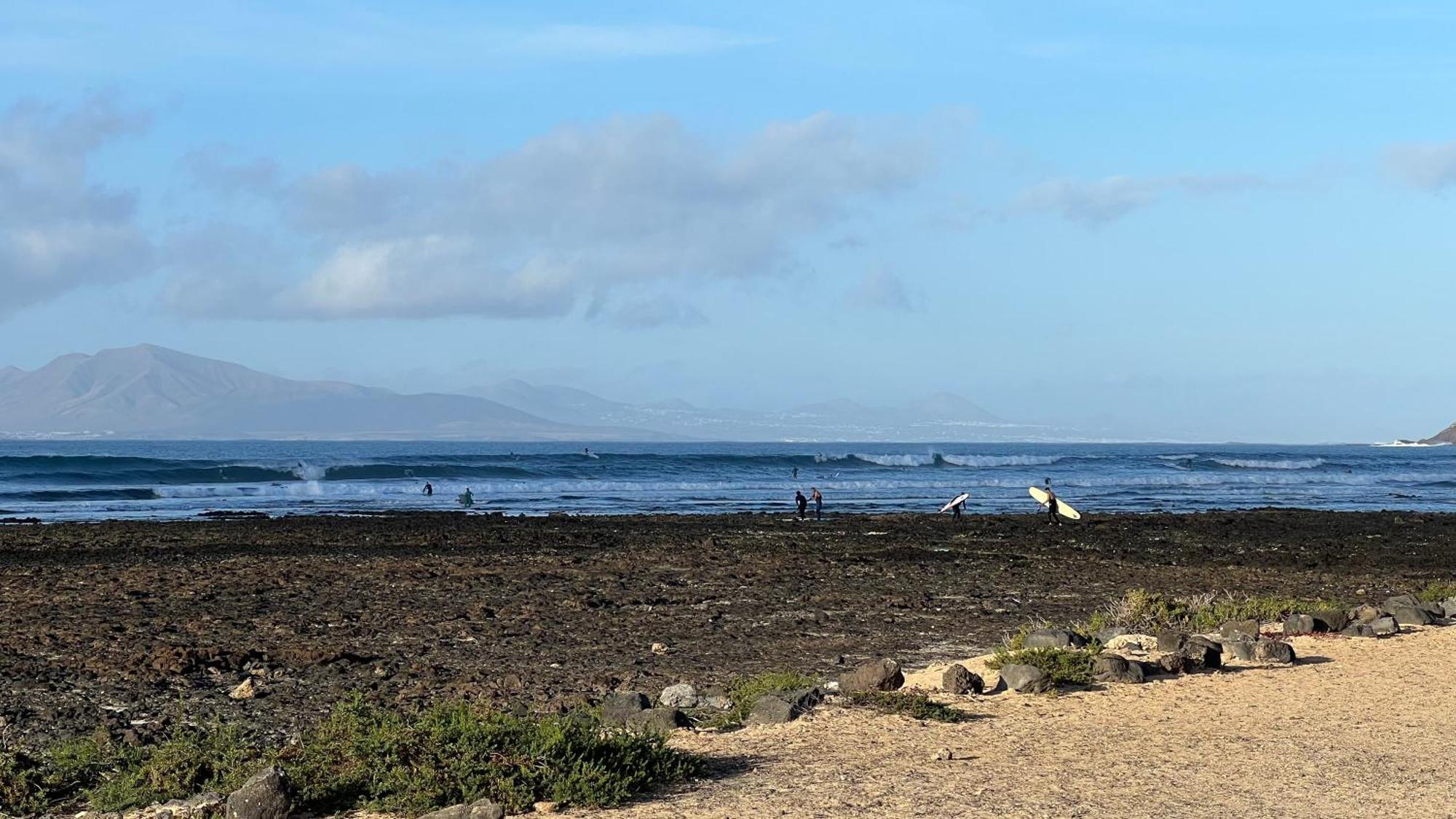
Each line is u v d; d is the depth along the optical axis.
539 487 73.69
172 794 9.55
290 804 8.55
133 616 20.95
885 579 27.08
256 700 14.28
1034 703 12.43
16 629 19.38
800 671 15.97
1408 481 91.75
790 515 49.16
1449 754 10.22
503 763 9.04
